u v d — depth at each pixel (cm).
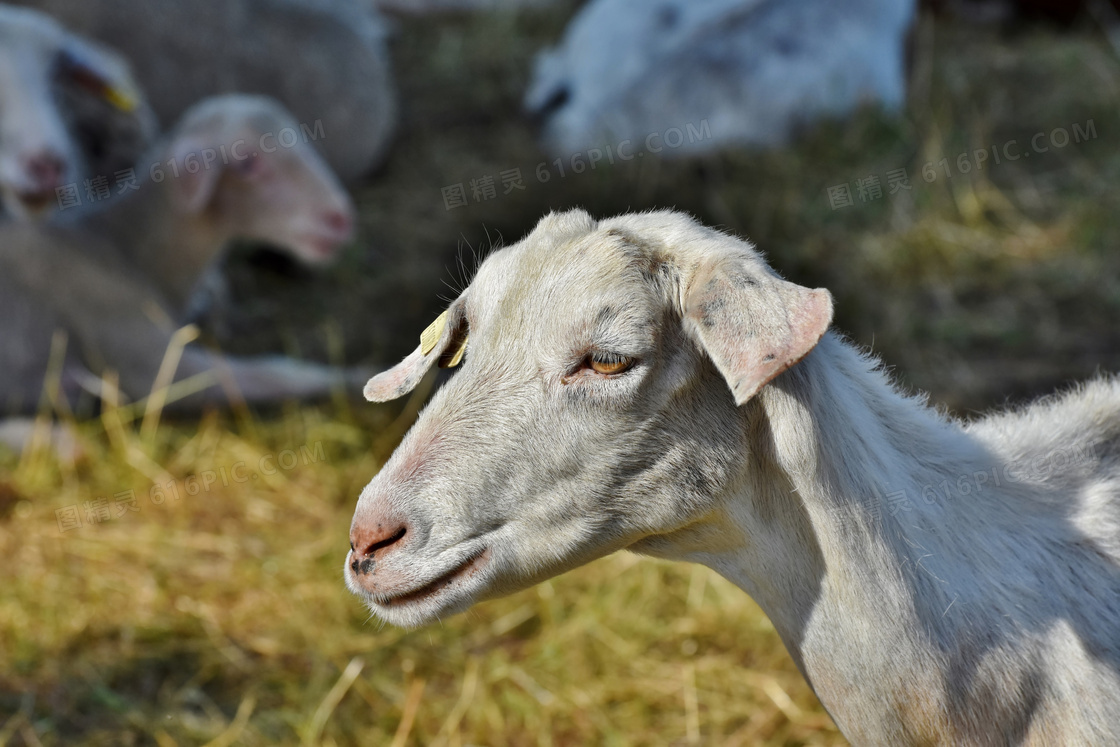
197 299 614
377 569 230
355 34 785
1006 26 913
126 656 404
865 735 235
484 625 414
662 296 221
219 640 412
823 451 222
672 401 223
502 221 700
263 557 455
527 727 371
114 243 564
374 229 703
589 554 234
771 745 358
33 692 385
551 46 921
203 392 544
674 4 787
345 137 764
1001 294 598
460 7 979
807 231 654
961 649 227
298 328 623
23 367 542
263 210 580
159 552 460
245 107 579
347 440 523
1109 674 231
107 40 725
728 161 720
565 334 221
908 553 226
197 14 737
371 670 396
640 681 385
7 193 614
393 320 626
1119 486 252
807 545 228
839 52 756
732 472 228
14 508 486
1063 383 523
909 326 573
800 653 238
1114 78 782
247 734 368
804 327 199
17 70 599
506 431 226
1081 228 636
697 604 413
